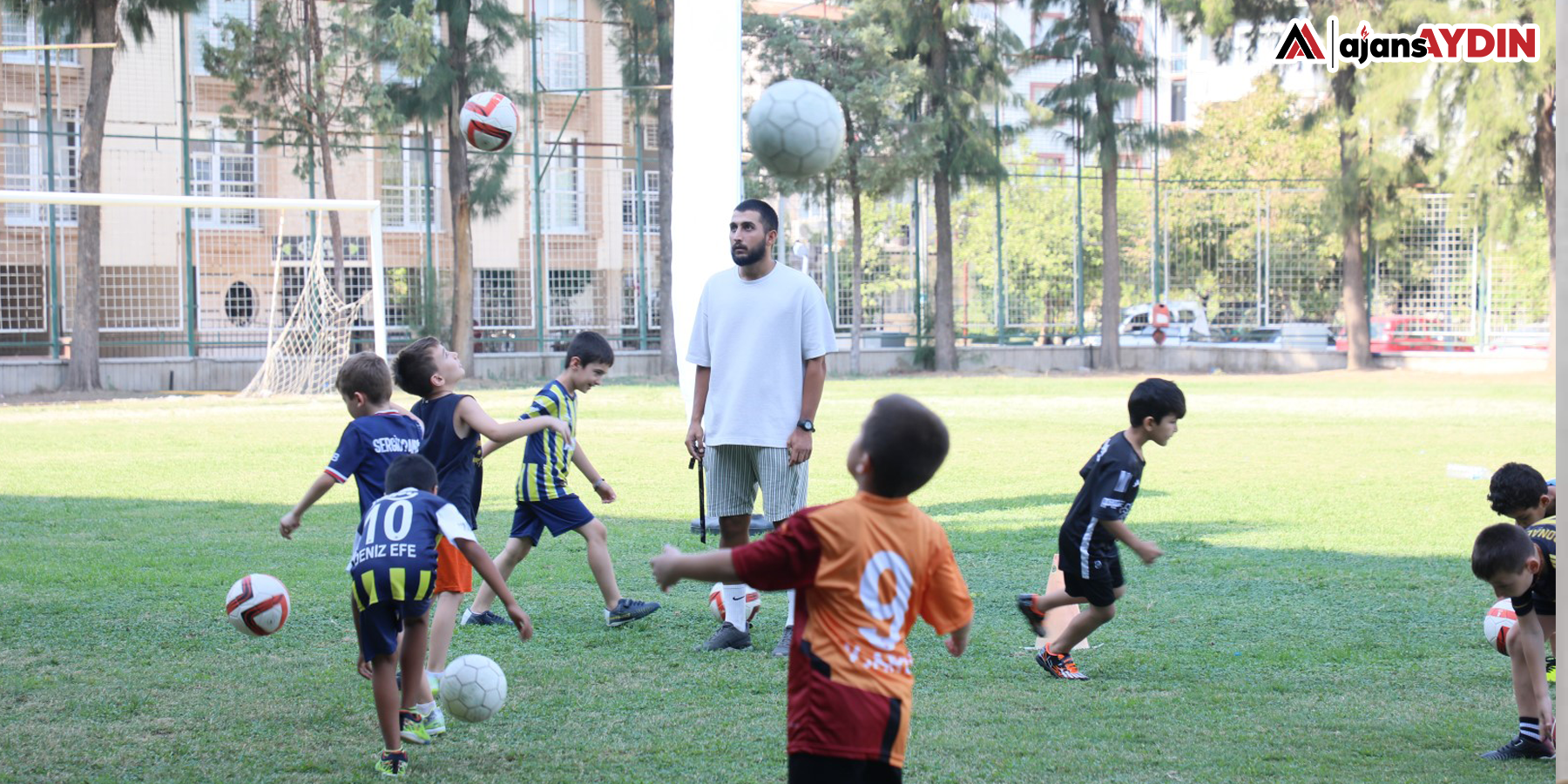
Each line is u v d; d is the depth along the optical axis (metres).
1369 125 35.28
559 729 5.50
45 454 16.95
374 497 5.78
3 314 32.75
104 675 6.34
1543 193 33.44
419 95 32.62
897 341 43.03
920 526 3.71
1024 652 6.99
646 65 37.12
